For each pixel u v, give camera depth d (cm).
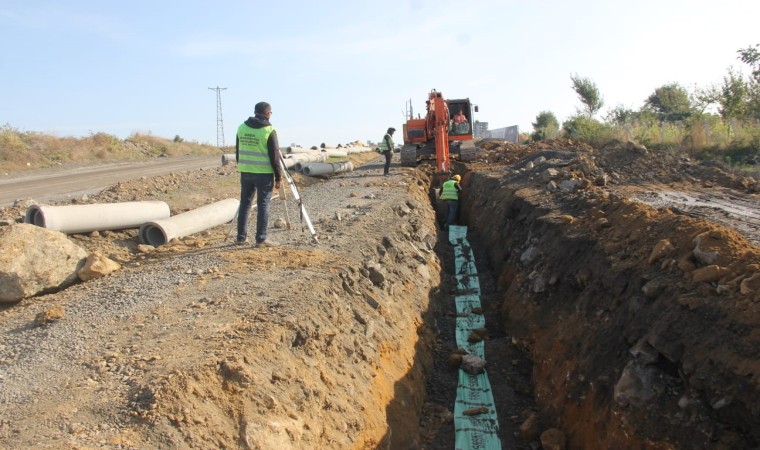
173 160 3108
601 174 1309
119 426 350
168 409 365
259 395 408
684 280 544
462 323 950
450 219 1662
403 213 1240
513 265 1052
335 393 500
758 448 392
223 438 363
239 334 475
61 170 2280
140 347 460
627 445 480
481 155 2323
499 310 980
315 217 1079
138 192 1336
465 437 642
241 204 808
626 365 541
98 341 482
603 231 791
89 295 614
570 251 813
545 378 693
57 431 342
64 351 467
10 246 620
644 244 671
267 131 760
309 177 1905
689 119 2219
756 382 404
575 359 644
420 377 737
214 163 2784
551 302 804
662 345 498
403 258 952
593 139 2405
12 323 548
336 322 593
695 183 1248
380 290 768
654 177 1317
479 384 755
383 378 619
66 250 670
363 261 779
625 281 632
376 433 530
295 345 505
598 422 538
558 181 1259
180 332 487
